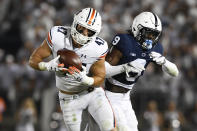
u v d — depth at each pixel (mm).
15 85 39812
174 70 21469
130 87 21250
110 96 21078
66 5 44625
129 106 21344
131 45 20594
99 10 43312
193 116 38938
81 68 18672
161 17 43938
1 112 38906
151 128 36875
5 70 40219
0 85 40219
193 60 41625
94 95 19844
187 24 44812
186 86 39875
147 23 20406
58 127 35625
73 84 19297
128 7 45062
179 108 39438
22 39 45281
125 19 43281
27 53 41094
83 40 18875
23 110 36594
